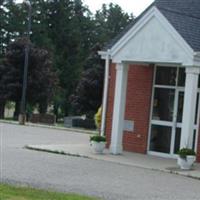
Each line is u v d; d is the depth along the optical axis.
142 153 24.41
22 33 78.31
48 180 15.71
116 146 23.31
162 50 21.64
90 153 22.98
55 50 84.00
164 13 21.56
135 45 22.50
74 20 87.38
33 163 19.19
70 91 84.44
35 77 58.19
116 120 23.31
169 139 23.67
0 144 25.58
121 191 14.83
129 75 24.95
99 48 63.25
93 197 13.33
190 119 20.75
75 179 16.36
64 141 29.95
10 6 78.19
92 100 62.41
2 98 58.19
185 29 21.55
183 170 19.89
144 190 15.31
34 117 53.69
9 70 57.97
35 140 29.27
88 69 63.03
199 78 22.72
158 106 24.12
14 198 11.73
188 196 14.89
